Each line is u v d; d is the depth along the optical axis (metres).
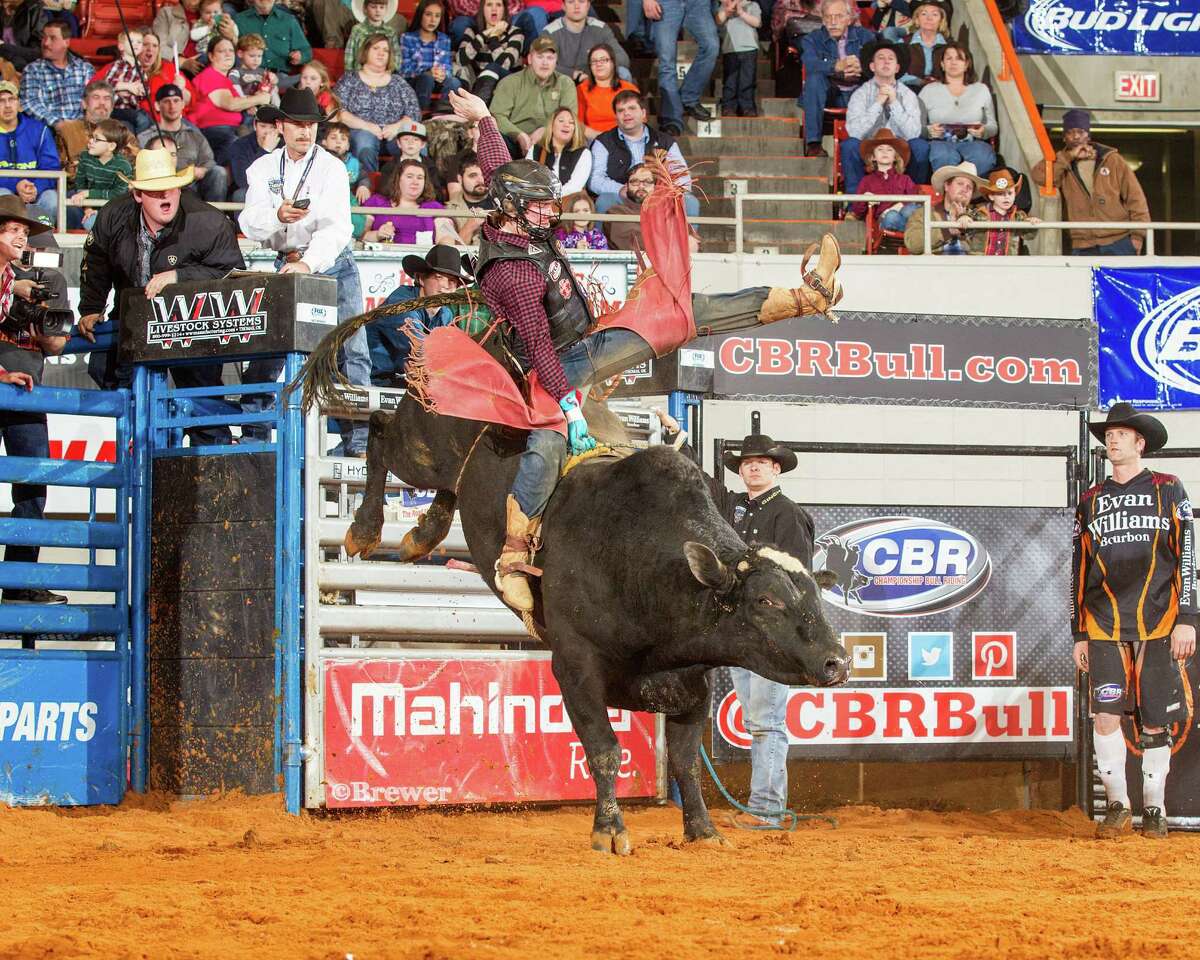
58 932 11.29
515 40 38.91
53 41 35.56
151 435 21.50
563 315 16.41
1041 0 45.19
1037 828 22.95
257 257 28.16
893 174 36.75
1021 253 36.59
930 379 25.75
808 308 16.47
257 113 31.62
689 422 22.95
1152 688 22.02
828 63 39.31
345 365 23.81
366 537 18.62
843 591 23.59
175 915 12.04
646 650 15.90
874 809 23.91
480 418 15.90
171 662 20.92
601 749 16.05
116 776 21.03
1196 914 12.43
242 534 20.62
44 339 21.55
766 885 13.80
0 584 20.50
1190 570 22.02
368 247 28.50
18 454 21.58
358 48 37.84
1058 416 31.88
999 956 10.56
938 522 23.97
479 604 22.05
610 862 15.40
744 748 22.94
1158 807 22.11
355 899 12.77
